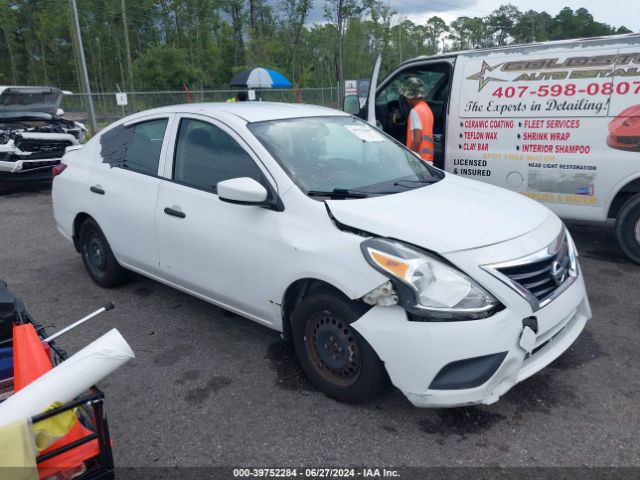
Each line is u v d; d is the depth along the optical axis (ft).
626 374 11.41
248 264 11.57
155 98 76.23
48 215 28.19
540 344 9.69
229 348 13.09
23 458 5.91
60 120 38.06
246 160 12.06
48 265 19.81
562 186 17.94
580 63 16.99
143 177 14.38
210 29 145.28
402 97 21.84
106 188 15.38
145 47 148.46
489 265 9.25
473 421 10.01
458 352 8.80
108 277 16.67
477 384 8.89
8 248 22.26
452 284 9.01
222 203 12.21
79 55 52.42
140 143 14.98
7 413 6.15
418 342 8.93
